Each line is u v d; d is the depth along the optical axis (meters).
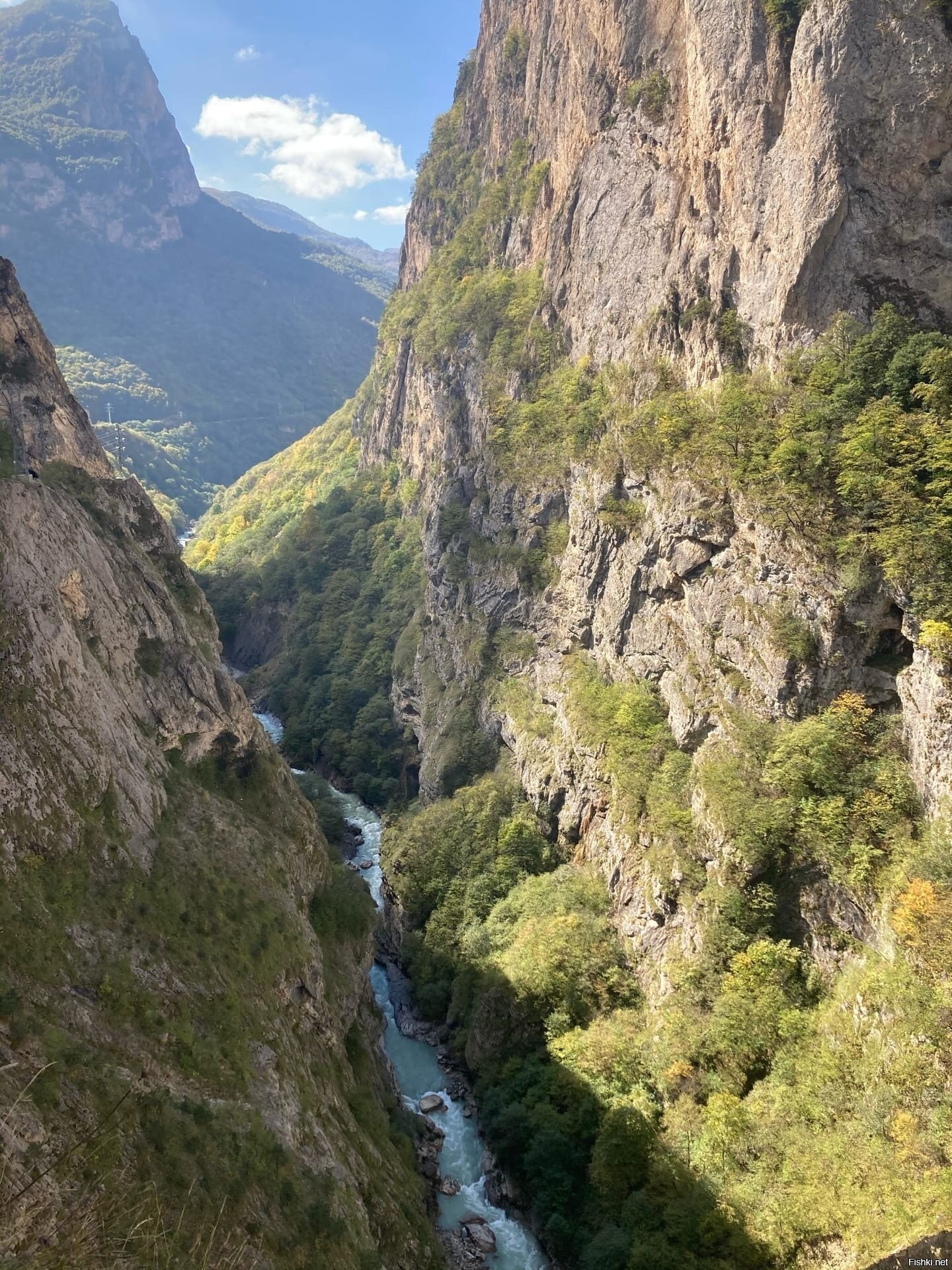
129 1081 28.25
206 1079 31.38
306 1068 38.12
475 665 81.00
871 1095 34.69
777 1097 37.94
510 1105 46.16
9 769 31.92
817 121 49.34
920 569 41.31
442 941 60.97
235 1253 24.94
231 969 36.88
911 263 49.16
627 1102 42.50
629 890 52.12
